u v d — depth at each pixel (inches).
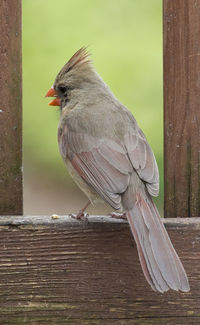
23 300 306.5
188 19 321.7
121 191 319.3
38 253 306.5
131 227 303.0
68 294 307.6
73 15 621.6
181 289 277.4
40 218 311.1
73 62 379.6
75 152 357.4
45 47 610.9
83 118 361.1
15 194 327.9
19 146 326.3
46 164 594.2
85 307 308.2
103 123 355.9
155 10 621.9
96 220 311.0
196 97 324.8
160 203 542.6
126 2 624.1
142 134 359.6
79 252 307.7
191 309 307.3
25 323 307.0
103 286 308.2
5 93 323.0
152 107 583.2
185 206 331.0
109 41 610.5
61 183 593.3
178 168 330.0
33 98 598.5
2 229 304.8
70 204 585.6
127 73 596.7
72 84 377.7
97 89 375.9
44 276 307.0
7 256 305.6
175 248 308.2
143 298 307.3
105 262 308.2
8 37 319.9
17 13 319.0
